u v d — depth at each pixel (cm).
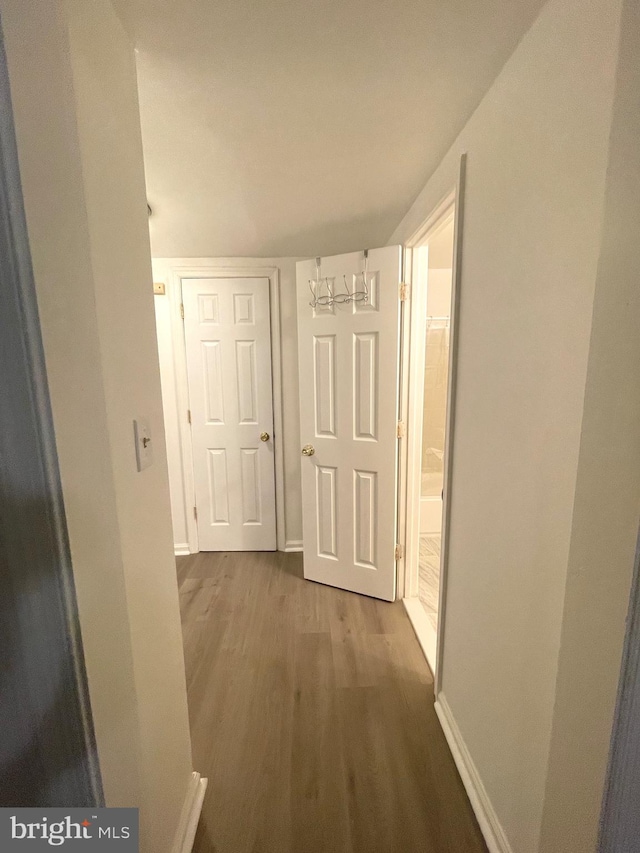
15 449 58
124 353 84
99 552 72
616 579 64
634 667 60
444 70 105
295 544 297
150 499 96
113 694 76
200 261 263
